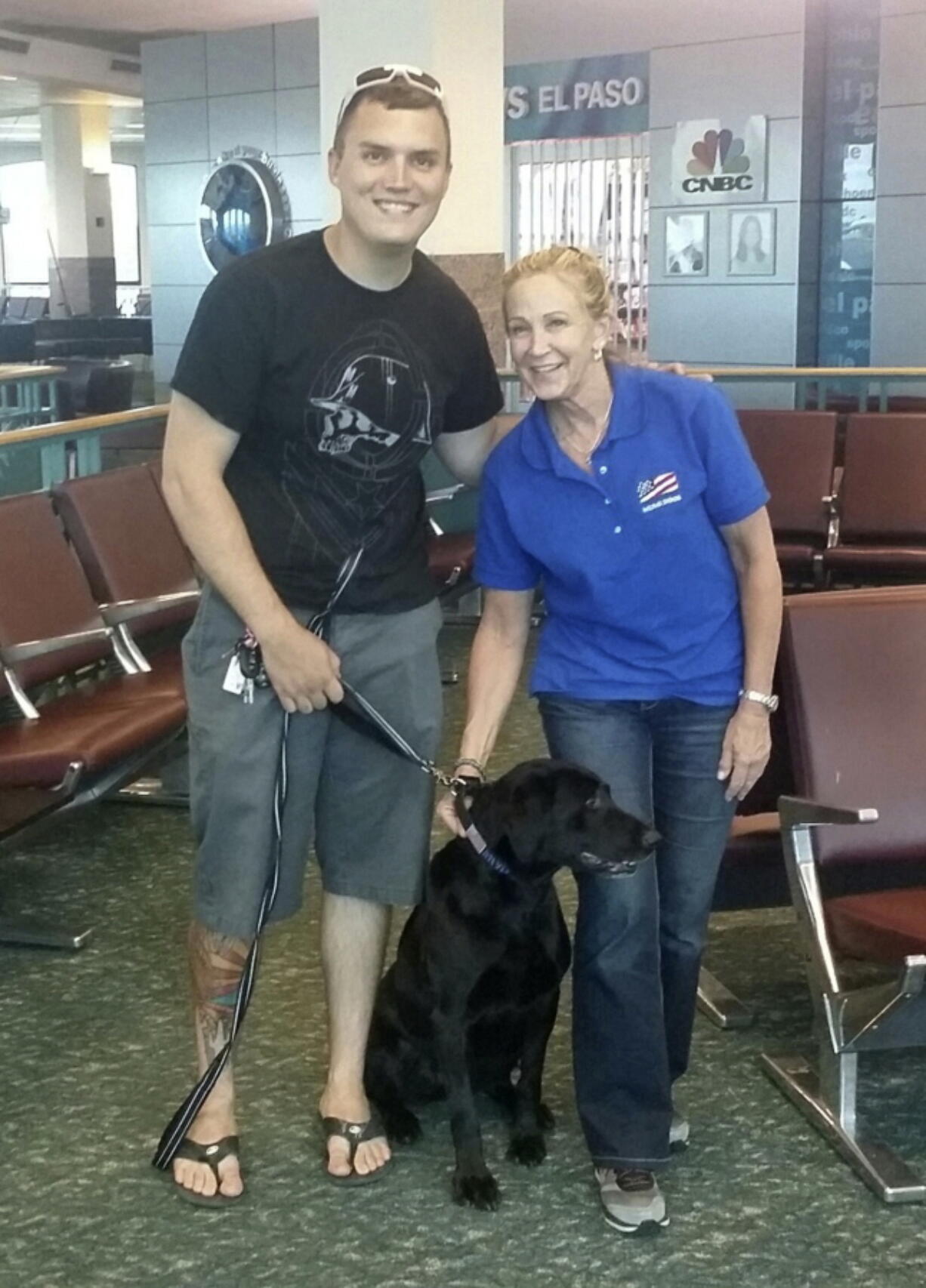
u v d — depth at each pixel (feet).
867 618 9.15
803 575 20.66
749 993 10.70
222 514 7.39
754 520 7.66
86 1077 9.54
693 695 7.77
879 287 36.29
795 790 9.53
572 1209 8.06
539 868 7.66
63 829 14.23
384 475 7.72
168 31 50.47
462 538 20.59
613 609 7.66
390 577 8.00
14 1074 9.58
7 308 72.08
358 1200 8.17
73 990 10.84
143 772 12.48
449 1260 7.63
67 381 37.73
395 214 7.18
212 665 7.86
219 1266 7.59
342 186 7.29
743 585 7.84
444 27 21.58
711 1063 9.69
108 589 14.20
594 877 7.59
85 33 51.24
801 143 37.01
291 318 7.28
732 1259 7.59
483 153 22.75
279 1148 8.70
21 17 47.29
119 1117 9.05
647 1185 7.86
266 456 7.64
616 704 7.80
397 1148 8.68
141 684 13.61
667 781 8.00
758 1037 10.02
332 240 7.45
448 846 8.15
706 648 7.79
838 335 38.65
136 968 11.19
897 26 34.76
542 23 38.88
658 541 7.55
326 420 7.45
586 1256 7.64
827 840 8.86
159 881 12.91
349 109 7.20
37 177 101.65
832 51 37.14
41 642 12.57
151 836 14.06
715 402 7.61
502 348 23.70
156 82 46.26
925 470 20.54
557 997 8.36
